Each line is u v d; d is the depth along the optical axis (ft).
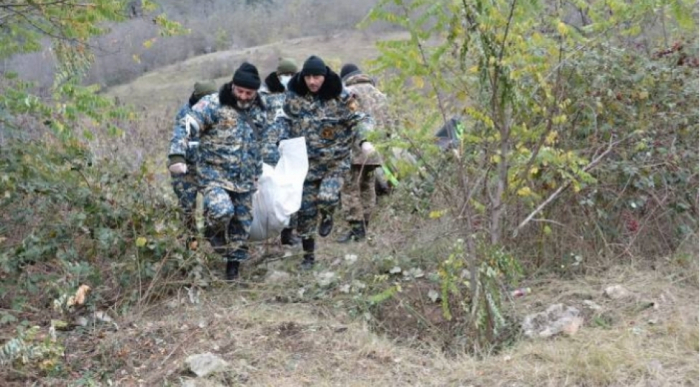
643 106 19.98
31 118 20.72
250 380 14.93
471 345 16.17
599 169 19.52
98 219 20.01
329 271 20.52
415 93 16.33
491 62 14.99
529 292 18.39
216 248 19.93
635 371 14.32
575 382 14.21
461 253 15.98
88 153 20.84
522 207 19.38
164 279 19.62
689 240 20.10
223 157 19.66
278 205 20.39
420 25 14.74
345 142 21.52
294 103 21.33
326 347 16.15
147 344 16.42
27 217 19.94
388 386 14.65
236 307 18.31
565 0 16.93
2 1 19.10
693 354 14.74
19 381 14.98
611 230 20.15
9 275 18.69
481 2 14.58
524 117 16.83
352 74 23.43
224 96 19.67
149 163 24.85
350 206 23.24
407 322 17.71
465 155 16.94
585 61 18.47
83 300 17.03
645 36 20.81
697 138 20.33
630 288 18.02
